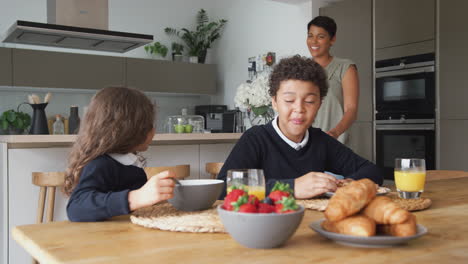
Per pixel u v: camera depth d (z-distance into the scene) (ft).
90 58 16.15
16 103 15.98
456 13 10.35
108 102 3.48
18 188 7.75
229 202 2.20
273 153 4.55
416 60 11.25
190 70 18.35
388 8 11.86
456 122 10.42
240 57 17.58
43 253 2.16
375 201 2.25
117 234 2.52
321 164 4.74
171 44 19.13
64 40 12.37
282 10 14.84
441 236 2.41
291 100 3.86
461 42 10.27
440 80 10.74
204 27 19.19
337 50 13.41
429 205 3.38
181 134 9.32
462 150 10.30
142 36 12.43
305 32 13.79
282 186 2.34
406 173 3.69
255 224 2.03
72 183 3.44
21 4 15.99
